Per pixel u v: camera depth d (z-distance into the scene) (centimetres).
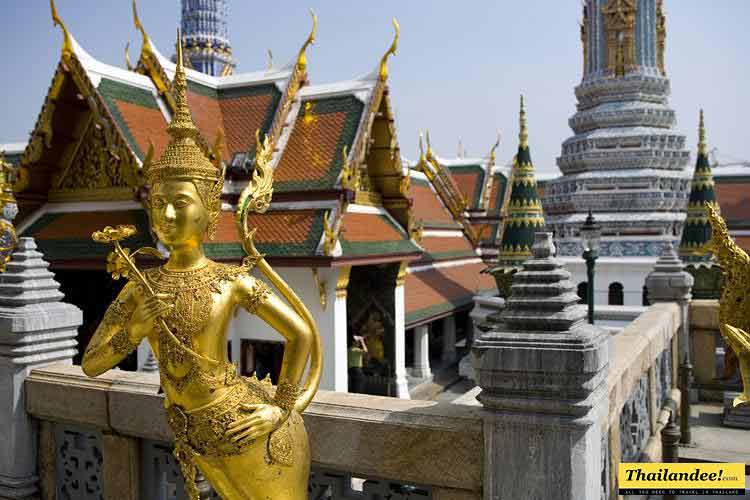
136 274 347
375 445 452
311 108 2209
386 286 2308
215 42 7394
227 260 1819
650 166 2836
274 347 2028
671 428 736
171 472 557
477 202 4272
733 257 715
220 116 2283
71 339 679
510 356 387
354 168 2038
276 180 2080
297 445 371
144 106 1923
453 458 425
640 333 784
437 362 3130
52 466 633
